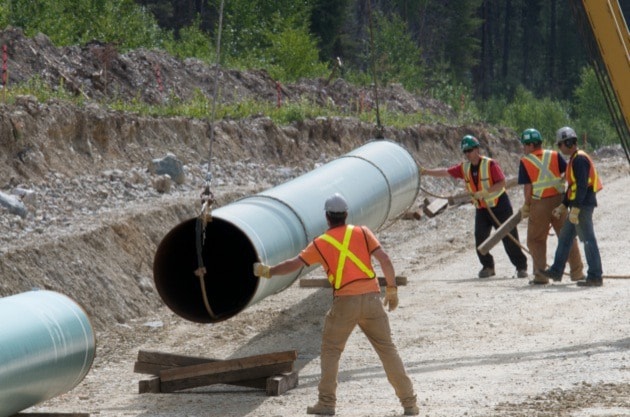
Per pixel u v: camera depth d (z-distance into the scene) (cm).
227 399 2522
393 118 9569
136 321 3634
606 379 2452
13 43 6225
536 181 3922
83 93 6091
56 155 4881
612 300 3519
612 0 3166
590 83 16488
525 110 15225
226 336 3338
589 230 3794
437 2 19462
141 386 2628
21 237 3738
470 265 4619
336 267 2256
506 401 2280
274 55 10494
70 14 7975
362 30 17900
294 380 2638
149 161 5400
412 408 2222
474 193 4147
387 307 3634
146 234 4300
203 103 6812
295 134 7281
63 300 2286
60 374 2177
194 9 14700
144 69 7312
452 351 2931
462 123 11000
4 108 4744
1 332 2017
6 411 2064
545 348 2880
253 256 2905
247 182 5975
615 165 10256
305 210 3030
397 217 4194
